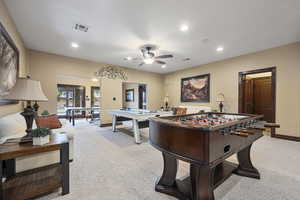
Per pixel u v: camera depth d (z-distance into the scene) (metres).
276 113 3.71
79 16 2.38
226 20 2.47
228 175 1.81
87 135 4.08
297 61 3.39
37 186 1.48
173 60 4.92
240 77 4.39
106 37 3.16
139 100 8.48
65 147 1.55
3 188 1.44
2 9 1.97
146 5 2.10
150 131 1.69
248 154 1.94
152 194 1.56
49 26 2.70
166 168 1.65
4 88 2.03
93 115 7.42
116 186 1.70
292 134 3.49
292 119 3.48
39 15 2.35
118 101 5.73
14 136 1.90
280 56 3.63
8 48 2.18
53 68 4.30
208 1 2.00
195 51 4.02
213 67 5.10
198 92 5.61
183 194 1.48
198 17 2.38
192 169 1.38
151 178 1.88
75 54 4.35
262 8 2.14
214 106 5.05
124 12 2.27
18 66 2.81
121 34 3.01
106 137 3.87
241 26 2.67
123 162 2.34
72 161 2.36
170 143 1.34
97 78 5.20
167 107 6.56
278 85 3.67
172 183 1.62
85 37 3.17
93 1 2.02
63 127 2.97
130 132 4.46
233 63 4.55
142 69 6.36
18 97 1.49
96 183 1.75
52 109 4.29
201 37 3.14
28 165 1.85
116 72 5.67
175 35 3.04
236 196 1.52
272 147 3.01
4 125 1.90
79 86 8.65
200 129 1.12
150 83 6.81
